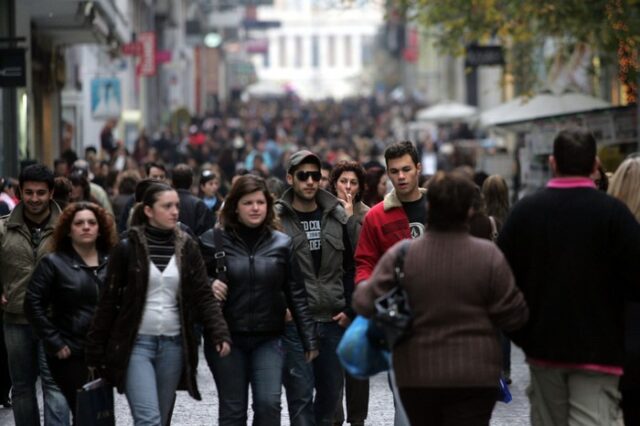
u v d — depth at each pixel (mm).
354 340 17141
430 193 16406
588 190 17250
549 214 17219
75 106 82625
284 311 21094
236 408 20859
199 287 19969
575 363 17078
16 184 36750
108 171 53625
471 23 53438
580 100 59531
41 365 22766
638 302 17703
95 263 21484
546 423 17688
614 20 43750
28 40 56719
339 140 119312
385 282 16469
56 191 29984
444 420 16359
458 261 16203
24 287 23688
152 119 140875
